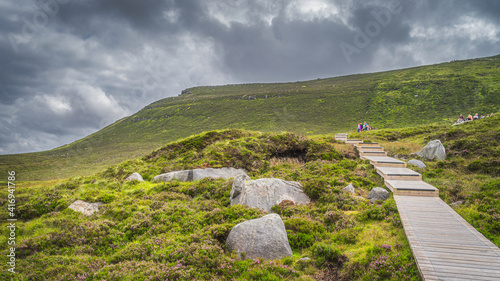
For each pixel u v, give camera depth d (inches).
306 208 622.8
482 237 405.1
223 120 6373.0
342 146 1236.5
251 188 666.2
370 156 1077.1
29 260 453.7
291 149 1191.6
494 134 997.8
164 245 473.1
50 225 592.1
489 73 5654.5
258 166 1066.7
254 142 1190.3
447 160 908.6
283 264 401.4
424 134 1467.8
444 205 553.9
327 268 391.9
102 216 636.7
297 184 724.0
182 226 562.9
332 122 4810.5
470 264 330.6
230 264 400.2
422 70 7357.3
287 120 5280.5
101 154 5162.4
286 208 620.4
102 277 387.9
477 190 618.8
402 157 1087.6
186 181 951.0
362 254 402.6
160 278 366.6
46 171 3831.2
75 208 675.4
